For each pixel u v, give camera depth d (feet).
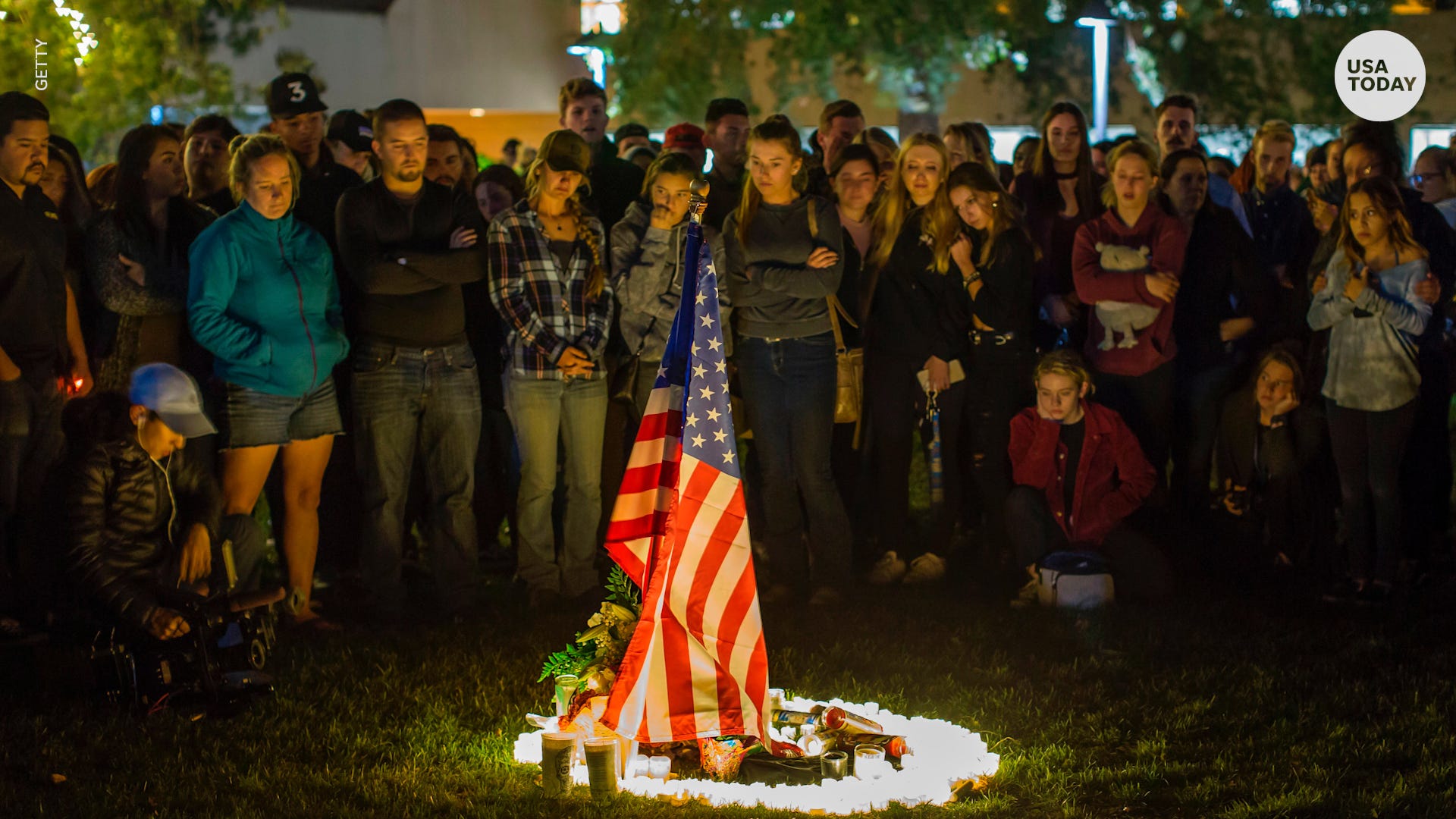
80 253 35.42
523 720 27.30
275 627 32.45
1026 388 38.83
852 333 38.52
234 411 32.65
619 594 26.35
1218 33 81.56
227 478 33.17
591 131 45.06
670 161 34.76
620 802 23.41
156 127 33.68
